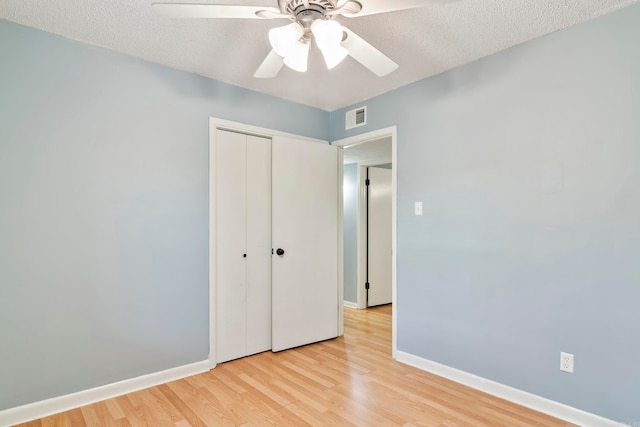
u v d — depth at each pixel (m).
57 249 2.11
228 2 1.82
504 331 2.28
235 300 2.92
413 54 2.37
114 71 2.33
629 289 1.82
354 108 3.36
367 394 2.31
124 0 1.78
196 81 2.69
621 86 1.86
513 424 1.96
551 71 2.10
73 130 2.17
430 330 2.69
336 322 3.50
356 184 4.79
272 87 2.96
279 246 3.10
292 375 2.60
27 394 2.01
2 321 1.95
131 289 2.37
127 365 2.34
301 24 1.45
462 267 2.51
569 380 2.01
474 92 2.46
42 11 1.88
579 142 1.99
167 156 2.54
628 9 1.84
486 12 1.89
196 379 2.53
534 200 2.16
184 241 2.61
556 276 2.07
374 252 4.87
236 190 2.95
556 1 1.78
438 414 2.06
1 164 1.96
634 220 1.81
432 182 2.70
